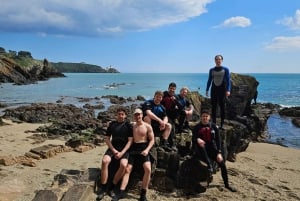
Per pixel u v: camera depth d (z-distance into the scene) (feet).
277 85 306.35
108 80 372.79
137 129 26.43
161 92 30.89
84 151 43.29
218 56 35.24
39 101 128.88
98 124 66.69
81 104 124.06
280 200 28.17
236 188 30.25
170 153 28.99
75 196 22.91
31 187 27.63
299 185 33.06
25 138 50.88
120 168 25.32
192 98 72.43
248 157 45.55
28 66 298.76
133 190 27.02
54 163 36.14
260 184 32.17
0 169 32.07
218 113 66.54
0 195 24.85
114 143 26.68
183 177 28.78
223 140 36.73
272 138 70.23
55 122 66.49
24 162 34.76
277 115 107.86
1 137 50.67
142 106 31.45
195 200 26.96
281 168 40.22
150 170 25.35
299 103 149.79
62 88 209.67
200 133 29.63
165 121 30.63
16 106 108.78
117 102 131.85
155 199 26.37
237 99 66.59
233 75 70.38
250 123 64.49
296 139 69.62
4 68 245.04
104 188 25.79
